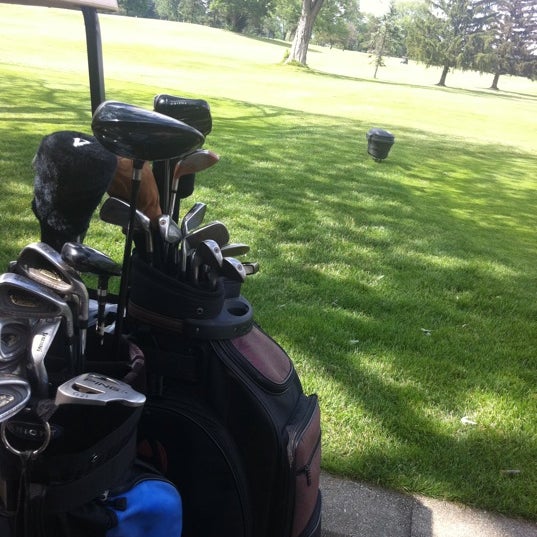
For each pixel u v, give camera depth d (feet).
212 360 3.47
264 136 23.50
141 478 3.16
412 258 11.49
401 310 8.89
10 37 66.90
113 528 2.96
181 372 3.48
